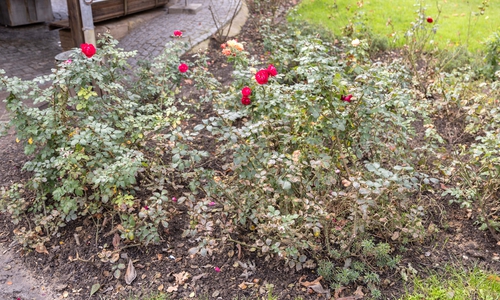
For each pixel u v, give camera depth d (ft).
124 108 12.01
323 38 20.67
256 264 9.87
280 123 10.53
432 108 15.08
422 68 18.67
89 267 10.03
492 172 10.93
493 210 11.03
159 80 14.15
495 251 9.96
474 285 8.94
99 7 22.31
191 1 28.30
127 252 10.30
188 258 10.13
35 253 10.41
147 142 13.24
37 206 11.16
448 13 25.90
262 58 19.36
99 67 12.27
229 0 27.91
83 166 11.07
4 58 21.20
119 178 9.80
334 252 9.43
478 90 16.31
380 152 11.37
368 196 8.98
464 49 19.84
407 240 9.95
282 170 9.43
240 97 11.68
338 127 9.61
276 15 25.81
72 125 11.65
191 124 14.79
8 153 13.52
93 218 11.09
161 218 9.96
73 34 15.47
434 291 8.81
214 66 19.20
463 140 14.17
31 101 16.69
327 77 9.56
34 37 24.48
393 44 21.02
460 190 10.57
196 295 9.21
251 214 10.12
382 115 11.50
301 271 9.57
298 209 9.66
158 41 21.38
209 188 10.04
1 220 11.32
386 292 8.98
